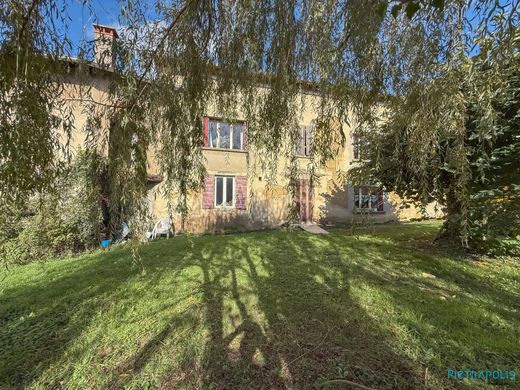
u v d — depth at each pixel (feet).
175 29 4.94
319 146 6.04
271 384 6.57
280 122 6.00
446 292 11.63
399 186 15.28
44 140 4.25
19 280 13.91
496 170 13.76
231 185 32.17
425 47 4.56
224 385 6.60
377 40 4.68
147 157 5.60
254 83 5.65
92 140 5.18
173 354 7.70
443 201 16.28
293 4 5.02
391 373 6.79
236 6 4.97
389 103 5.28
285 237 23.90
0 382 6.89
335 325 8.91
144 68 5.08
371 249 19.10
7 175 4.01
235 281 12.82
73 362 7.51
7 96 3.87
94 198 5.66
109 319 9.60
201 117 5.80
